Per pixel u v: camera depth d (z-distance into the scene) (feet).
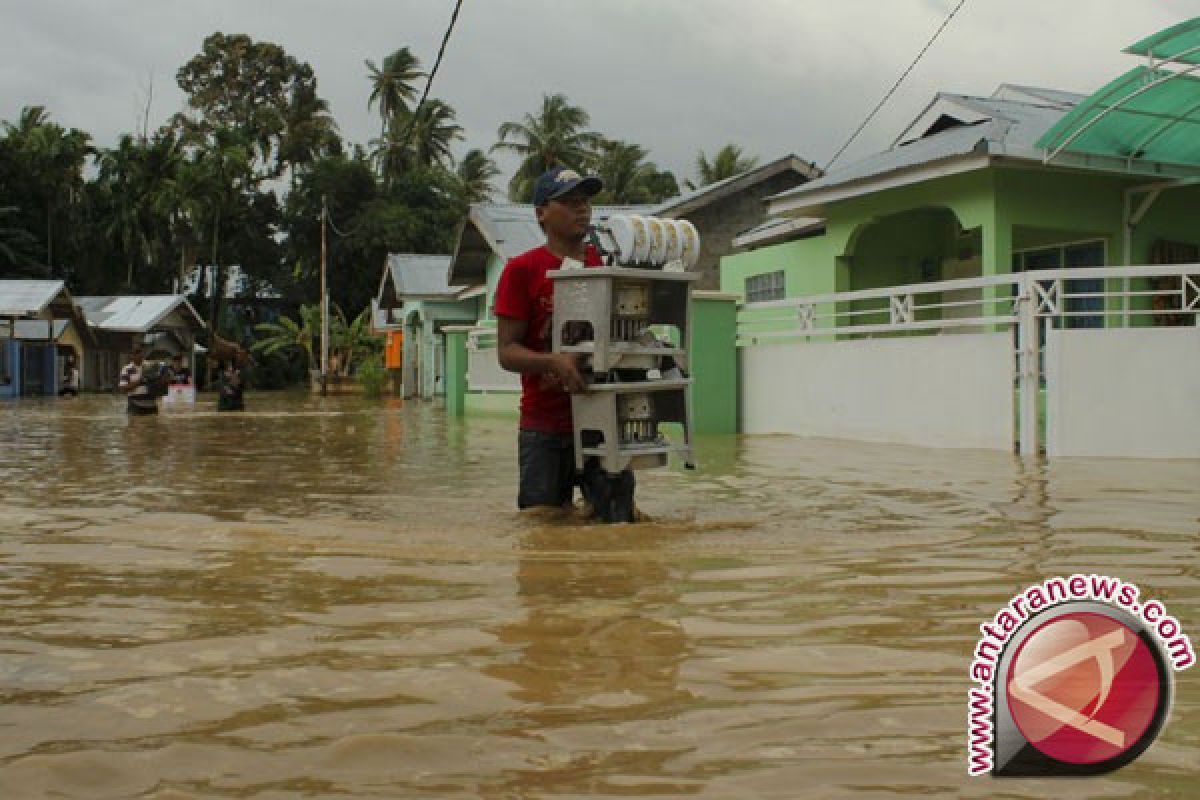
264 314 196.03
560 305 16.14
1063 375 29.76
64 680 7.94
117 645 8.93
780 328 56.13
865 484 21.76
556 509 17.37
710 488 21.06
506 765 6.21
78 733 6.79
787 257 55.72
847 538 14.44
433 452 32.14
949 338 33.55
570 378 15.66
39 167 164.55
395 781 5.99
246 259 184.96
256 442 37.58
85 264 177.99
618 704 7.32
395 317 126.00
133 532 15.25
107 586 11.39
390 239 159.94
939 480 22.59
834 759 6.28
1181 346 29.07
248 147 179.01
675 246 16.42
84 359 143.74
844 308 51.98
